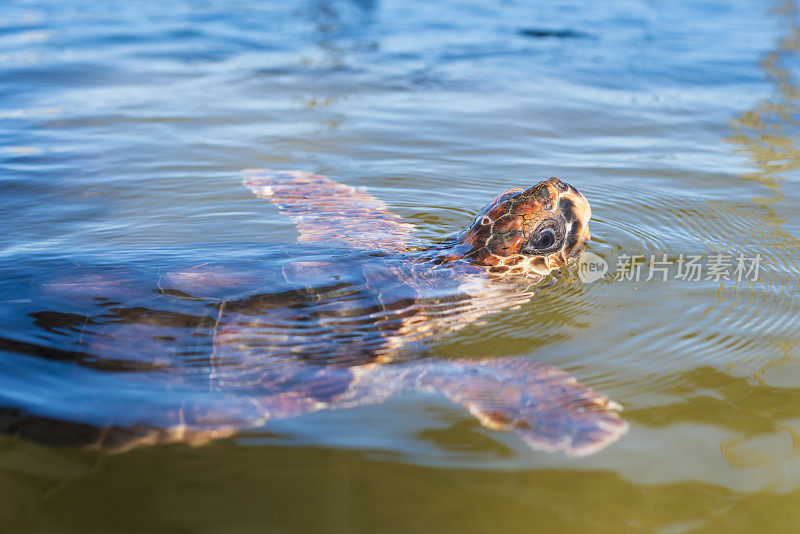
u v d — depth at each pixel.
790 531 3.37
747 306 5.40
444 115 10.52
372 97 11.41
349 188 7.83
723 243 6.55
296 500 3.60
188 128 9.73
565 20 17.83
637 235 6.73
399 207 7.37
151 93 11.28
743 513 3.47
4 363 4.29
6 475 3.78
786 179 8.09
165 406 4.14
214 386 4.30
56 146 8.83
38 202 7.16
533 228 5.82
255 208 7.19
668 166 8.58
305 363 4.55
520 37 15.86
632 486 3.64
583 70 13.14
